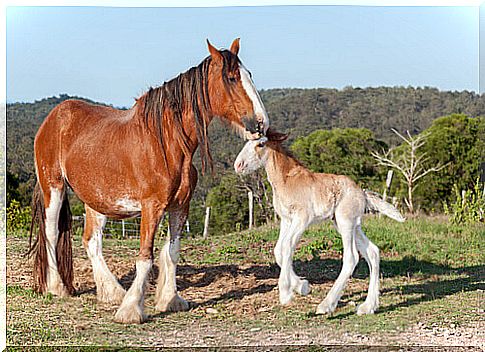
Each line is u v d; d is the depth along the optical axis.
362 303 7.81
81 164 7.58
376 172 35.47
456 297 8.59
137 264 7.23
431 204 33.88
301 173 7.48
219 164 28.69
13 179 22.41
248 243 13.21
